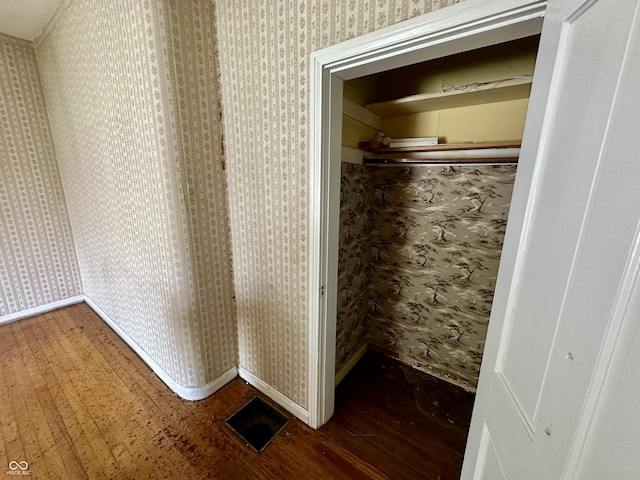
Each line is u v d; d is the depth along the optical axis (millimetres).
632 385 346
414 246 2004
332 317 1505
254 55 1340
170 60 1329
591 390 399
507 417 641
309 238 1359
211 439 1557
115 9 1435
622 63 388
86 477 1352
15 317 2754
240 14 1337
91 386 1935
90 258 2742
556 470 454
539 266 574
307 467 1414
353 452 1497
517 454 577
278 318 1645
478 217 1728
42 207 2791
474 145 1517
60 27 2014
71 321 2771
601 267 398
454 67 1618
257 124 1424
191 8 1361
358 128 1793
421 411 1771
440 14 838
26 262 2760
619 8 398
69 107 2244
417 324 2115
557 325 492
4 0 1862
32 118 2611
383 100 1991
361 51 1011
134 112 1521
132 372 2074
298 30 1162
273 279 1604
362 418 1710
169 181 1456
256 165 1495
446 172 1782
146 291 1911
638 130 353
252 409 1814
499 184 1627
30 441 1529
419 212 1934
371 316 2332
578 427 417
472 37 862
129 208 1829
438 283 1960
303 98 1216
